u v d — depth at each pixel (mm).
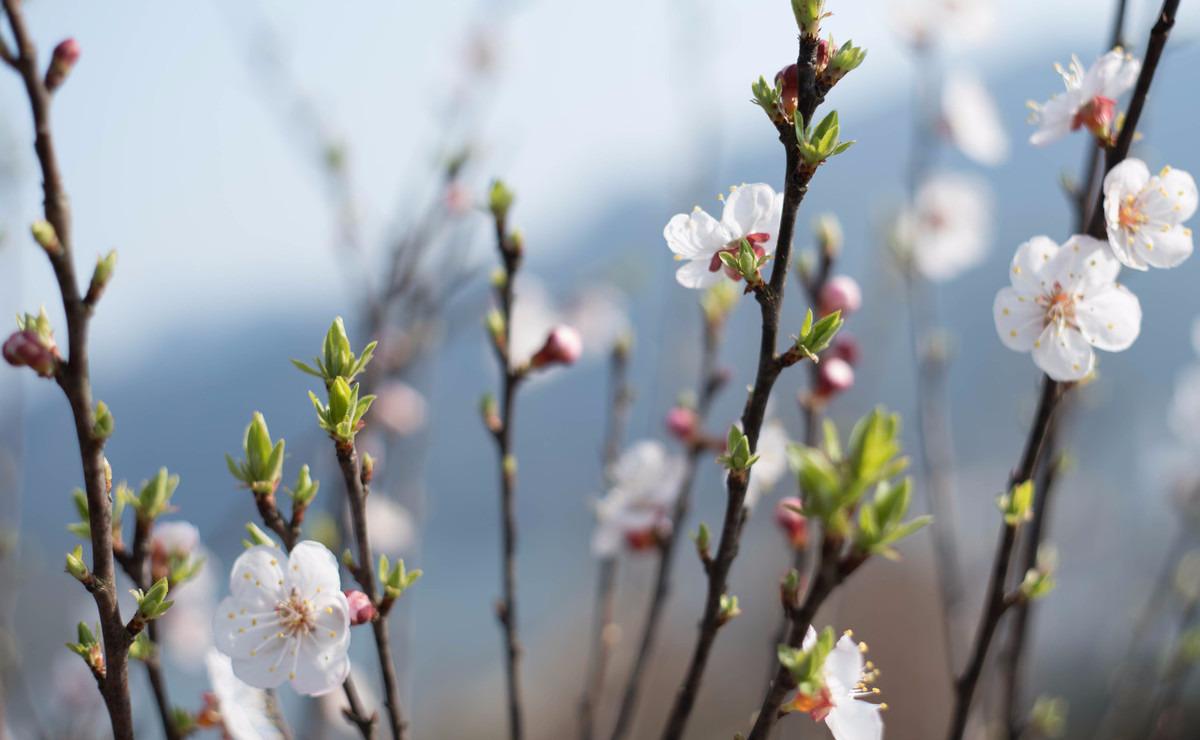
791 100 602
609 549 715
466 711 2396
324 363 607
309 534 711
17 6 574
